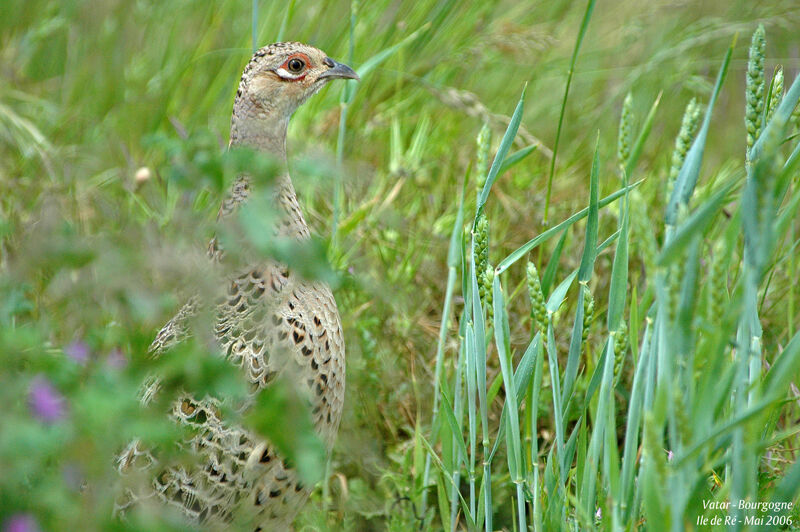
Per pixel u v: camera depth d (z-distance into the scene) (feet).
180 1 35.40
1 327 12.76
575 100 37.81
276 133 21.33
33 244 14.37
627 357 23.52
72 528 11.91
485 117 30.32
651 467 13.06
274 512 18.60
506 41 33.68
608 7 39.32
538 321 16.49
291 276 18.33
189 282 15.06
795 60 37.93
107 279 13.62
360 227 26.91
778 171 13.43
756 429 12.85
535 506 16.84
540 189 29.58
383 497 22.70
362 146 32.09
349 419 22.56
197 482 17.60
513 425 16.66
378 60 23.98
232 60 32.81
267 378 18.01
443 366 21.44
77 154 29.14
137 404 12.16
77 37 35.32
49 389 14.73
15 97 32.30
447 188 30.37
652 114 18.58
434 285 26.32
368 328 23.86
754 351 14.96
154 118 31.58
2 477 11.58
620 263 15.79
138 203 25.34
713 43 39.47
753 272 12.31
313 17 33.12
